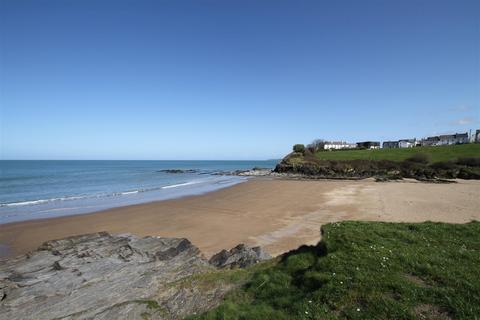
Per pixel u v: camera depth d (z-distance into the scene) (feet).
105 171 301.84
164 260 35.24
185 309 22.12
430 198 90.02
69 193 122.31
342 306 17.78
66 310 23.43
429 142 327.06
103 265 32.63
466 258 22.26
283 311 18.65
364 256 22.54
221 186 144.56
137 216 73.00
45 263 33.53
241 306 20.44
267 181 167.84
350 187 125.39
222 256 37.32
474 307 16.35
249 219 66.85
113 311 21.76
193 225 63.00
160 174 270.26
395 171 185.78
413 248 23.95
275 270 25.41
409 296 17.71
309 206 80.23
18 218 72.08
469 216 63.87
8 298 25.39
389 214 67.46
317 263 22.89
